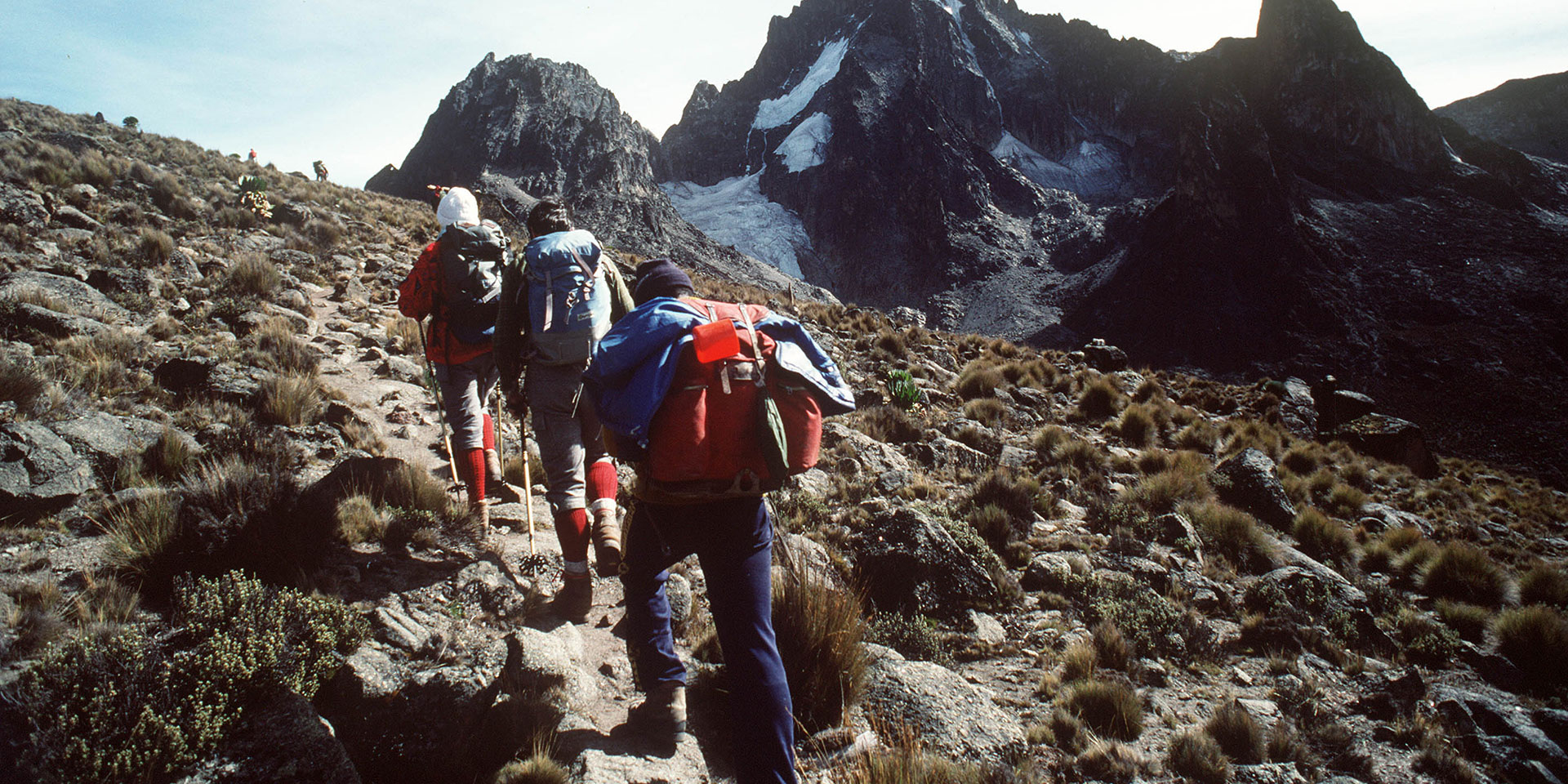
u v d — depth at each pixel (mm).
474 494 4406
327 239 15398
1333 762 4039
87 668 2533
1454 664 6098
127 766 2316
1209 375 197250
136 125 27078
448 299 4293
